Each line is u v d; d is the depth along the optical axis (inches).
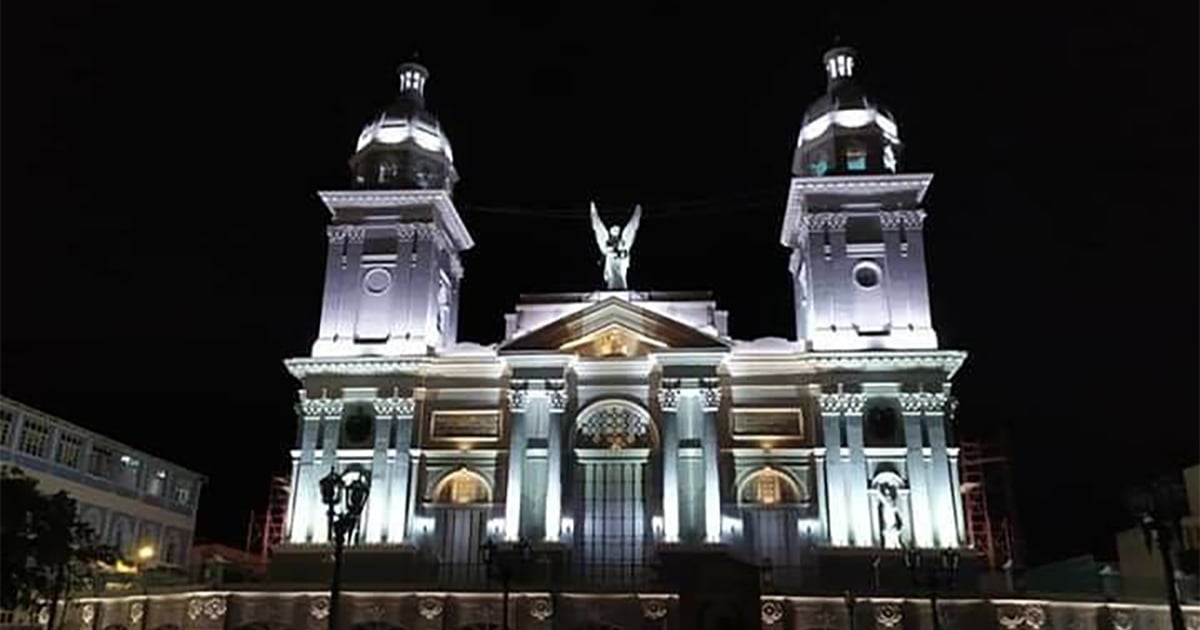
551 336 2479.1
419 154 2763.3
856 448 2333.9
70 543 1835.6
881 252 2524.6
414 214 2635.3
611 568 2290.8
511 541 2277.3
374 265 2591.0
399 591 2046.0
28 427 2691.9
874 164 2632.9
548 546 2253.9
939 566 2075.5
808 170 2721.5
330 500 1696.6
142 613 2124.8
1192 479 2472.9
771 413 2413.9
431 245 2600.9
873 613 1989.4
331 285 2581.2
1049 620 1984.5
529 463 2374.5
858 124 2677.2
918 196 2568.9
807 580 2191.2
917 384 2377.0
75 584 2076.8
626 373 2449.6
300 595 2060.8
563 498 2346.2
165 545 3255.4
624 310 2480.3
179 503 3363.7
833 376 2394.2
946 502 2277.3
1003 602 1989.4
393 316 2544.3
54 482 2753.4
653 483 2353.6
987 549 2979.8
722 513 2322.8
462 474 2416.3
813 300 2488.9
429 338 2532.0
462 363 2486.5
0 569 1672.0
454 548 2357.3
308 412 2456.9
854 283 2502.5
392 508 2362.2
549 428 2386.8
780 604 1990.7
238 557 3403.1
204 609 2066.9
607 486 2389.3
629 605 1998.0
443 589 2042.3
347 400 2469.2
